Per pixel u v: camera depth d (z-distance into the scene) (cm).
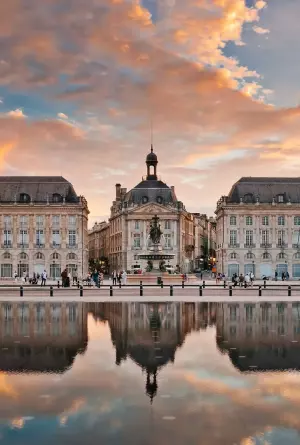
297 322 2862
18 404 1311
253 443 1073
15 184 13138
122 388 1451
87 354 1928
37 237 12875
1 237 12825
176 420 1197
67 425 1169
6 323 2823
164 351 1986
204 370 1666
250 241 13112
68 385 1484
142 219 14388
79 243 12925
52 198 12975
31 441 1084
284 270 13088
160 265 8812
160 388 1452
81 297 4750
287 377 1571
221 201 13350
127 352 1967
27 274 11706
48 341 2220
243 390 1429
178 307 3769
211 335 2381
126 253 14350
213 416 1223
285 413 1243
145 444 1067
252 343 2161
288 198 13175
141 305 3938
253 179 13562
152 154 15088
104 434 1118
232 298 4631
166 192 14762
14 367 1712
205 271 17725
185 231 15662
